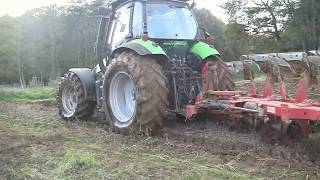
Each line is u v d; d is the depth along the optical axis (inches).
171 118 311.3
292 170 197.0
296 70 232.4
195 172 190.7
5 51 1678.2
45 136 284.7
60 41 1995.6
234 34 1625.2
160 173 191.5
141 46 279.3
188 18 320.2
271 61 243.3
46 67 2085.4
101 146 252.7
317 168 198.7
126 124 291.9
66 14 1926.7
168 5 313.3
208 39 326.6
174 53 310.2
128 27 312.7
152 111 270.4
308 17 1320.1
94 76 361.1
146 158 221.1
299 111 208.2
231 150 234.2
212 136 268.8
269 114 227.6
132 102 299.4
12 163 212.7
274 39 1557.6
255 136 260.8
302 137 231.0
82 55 1807.3
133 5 310.3
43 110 454.9
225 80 302.7
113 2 333.7
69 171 196.4
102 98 313.4
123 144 257.9
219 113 274.1
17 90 763.4
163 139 265.6
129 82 300.0
